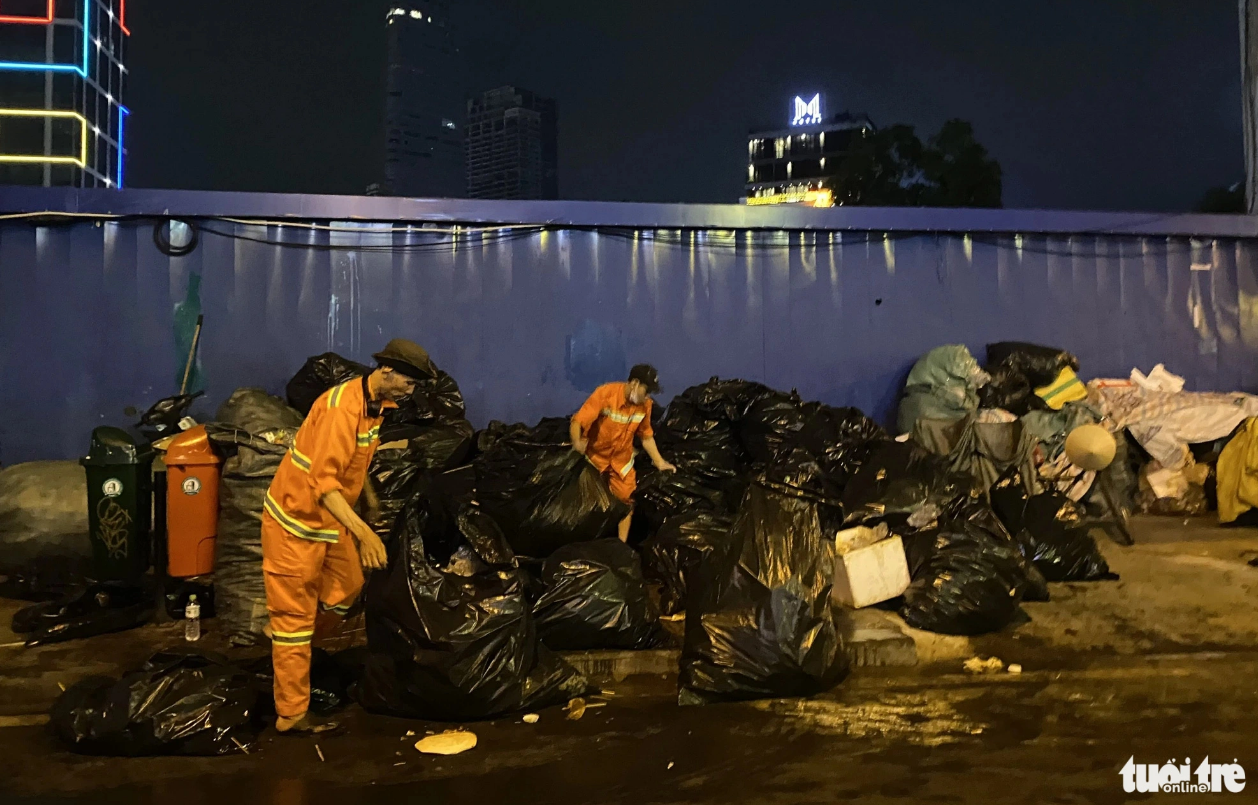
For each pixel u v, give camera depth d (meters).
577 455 4.84
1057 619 4.66
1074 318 7.73
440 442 5.73
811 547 3.87
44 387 6.25
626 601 4.03
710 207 7.07
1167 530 6.71
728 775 2.96
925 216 7.39
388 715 3.46
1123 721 3.41
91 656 4.19
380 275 6.67
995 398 6.95
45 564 5.06
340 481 3.27
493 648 3.39
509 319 6.85
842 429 5.92
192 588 4.70
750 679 3.58
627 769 3.01
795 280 7.28
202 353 6.43
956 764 3.04
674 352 7.09
